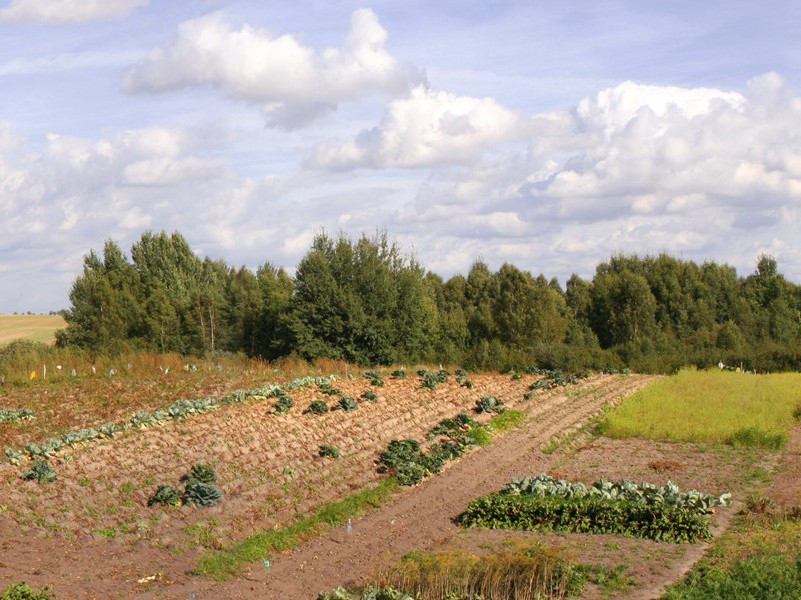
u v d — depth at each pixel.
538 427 35.12
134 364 41.94
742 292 87.12
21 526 19.23
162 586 17.27
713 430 33.00
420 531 21.73
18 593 15.13
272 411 31.80
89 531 19.50
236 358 51.22
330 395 35.84
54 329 92.69
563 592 16.52
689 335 77.75
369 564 19.12
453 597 16.02
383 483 25.70
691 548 19.55
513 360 59.75
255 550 19.42
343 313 55.50
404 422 33.22
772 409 38.16
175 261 77.19
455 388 41.38
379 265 57.44
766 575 16.61
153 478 23.16
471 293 85.75
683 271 83.81
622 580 17.33
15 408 31.61
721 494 24.47
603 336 79.00
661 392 43.47
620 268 87.38
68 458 23.66
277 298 60.69
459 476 27.42
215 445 26.69
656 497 22.56
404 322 58.06
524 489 24.16
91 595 16.44
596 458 30.08
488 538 20.89
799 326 79.69
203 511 21.48
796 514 21.84
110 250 74.19
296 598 17.12
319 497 23.94
